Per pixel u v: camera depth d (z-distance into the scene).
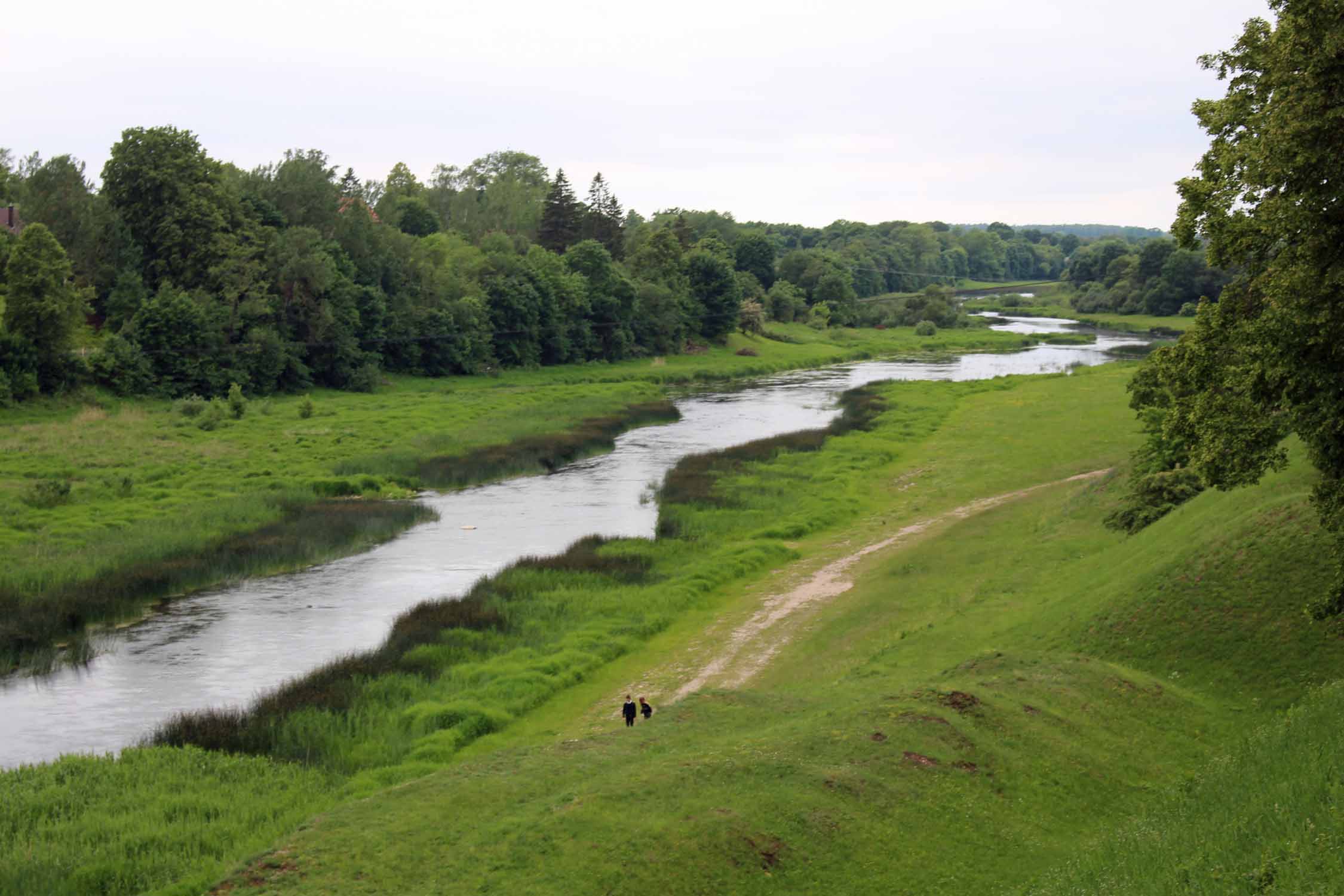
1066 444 78.31
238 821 25.52
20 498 59.59
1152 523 43.16
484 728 31.92
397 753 30.11
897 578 46.38
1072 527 49.59
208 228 111.44
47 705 34.62
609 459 81.19
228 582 48.94
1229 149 24.36
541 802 22.48
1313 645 28.39
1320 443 23.98
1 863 23.11
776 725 27.55
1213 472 24.88
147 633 41.91
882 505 63.75
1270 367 23.11
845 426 91.25
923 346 180.38
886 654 35.41
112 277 107.19
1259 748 21.55
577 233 188.38
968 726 25.19
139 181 110.56
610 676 36.88
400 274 131.38
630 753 26.08
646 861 19.36
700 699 30.92
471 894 18.72
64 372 92.12
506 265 146.88
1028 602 39.12
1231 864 16.31
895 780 22.50
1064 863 19.59
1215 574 32.59
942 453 78.12
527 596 45.56
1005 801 22.25
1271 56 22.83
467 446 82.06
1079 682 28.38
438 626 41.34
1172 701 27.52
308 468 71.44
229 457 74.31
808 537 56.72
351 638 41.41
